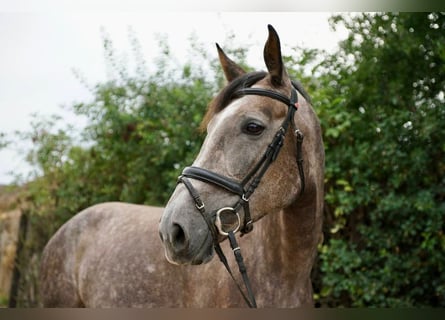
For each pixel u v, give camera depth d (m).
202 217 1.89
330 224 4.04
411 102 3.75
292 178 2.07
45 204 5.66
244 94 2.07
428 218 3.51
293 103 2.10
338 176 3.88
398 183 3.53
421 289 3.53
